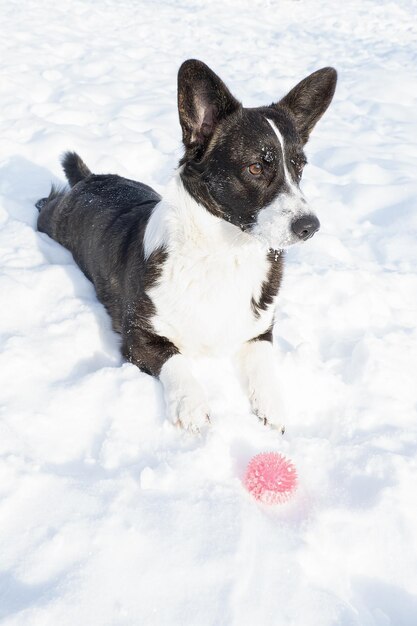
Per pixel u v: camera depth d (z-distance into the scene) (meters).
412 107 7.20
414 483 2.34
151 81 7.11
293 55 9.38
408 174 5.30
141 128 5.60
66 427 2.39
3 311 2.93
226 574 1.86
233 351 2.95
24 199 4.23
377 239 4.39
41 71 6.68
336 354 3.22
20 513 1.99
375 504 2.24
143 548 1.91
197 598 1.79
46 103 5.67
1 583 1.78
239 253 2.74
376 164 5.42
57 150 4.79
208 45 9.34
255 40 10.02
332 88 3.06
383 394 2.89
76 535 1.92
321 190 4.98
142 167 4.96
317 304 3.56
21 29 8.11
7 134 4.96
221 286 2.77
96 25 9.32
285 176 2.66
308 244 4.08
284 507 2.24
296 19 12.02
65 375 2.70
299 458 2.47
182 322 2.81
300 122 3.07
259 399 2.70
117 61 7.59
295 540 2.03
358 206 4.79
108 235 3.31
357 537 2.15
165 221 2.83
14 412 2.37
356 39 10.73
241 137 2.64
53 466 2.23
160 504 2.07
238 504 2.10
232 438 2.48
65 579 1.79
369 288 3.66
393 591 2.04
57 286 3.22
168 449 2.37
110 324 3.14
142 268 2.90
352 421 2.71
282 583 1.87
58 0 10.20
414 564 2.10
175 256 2.78
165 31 9.70
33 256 3.46
